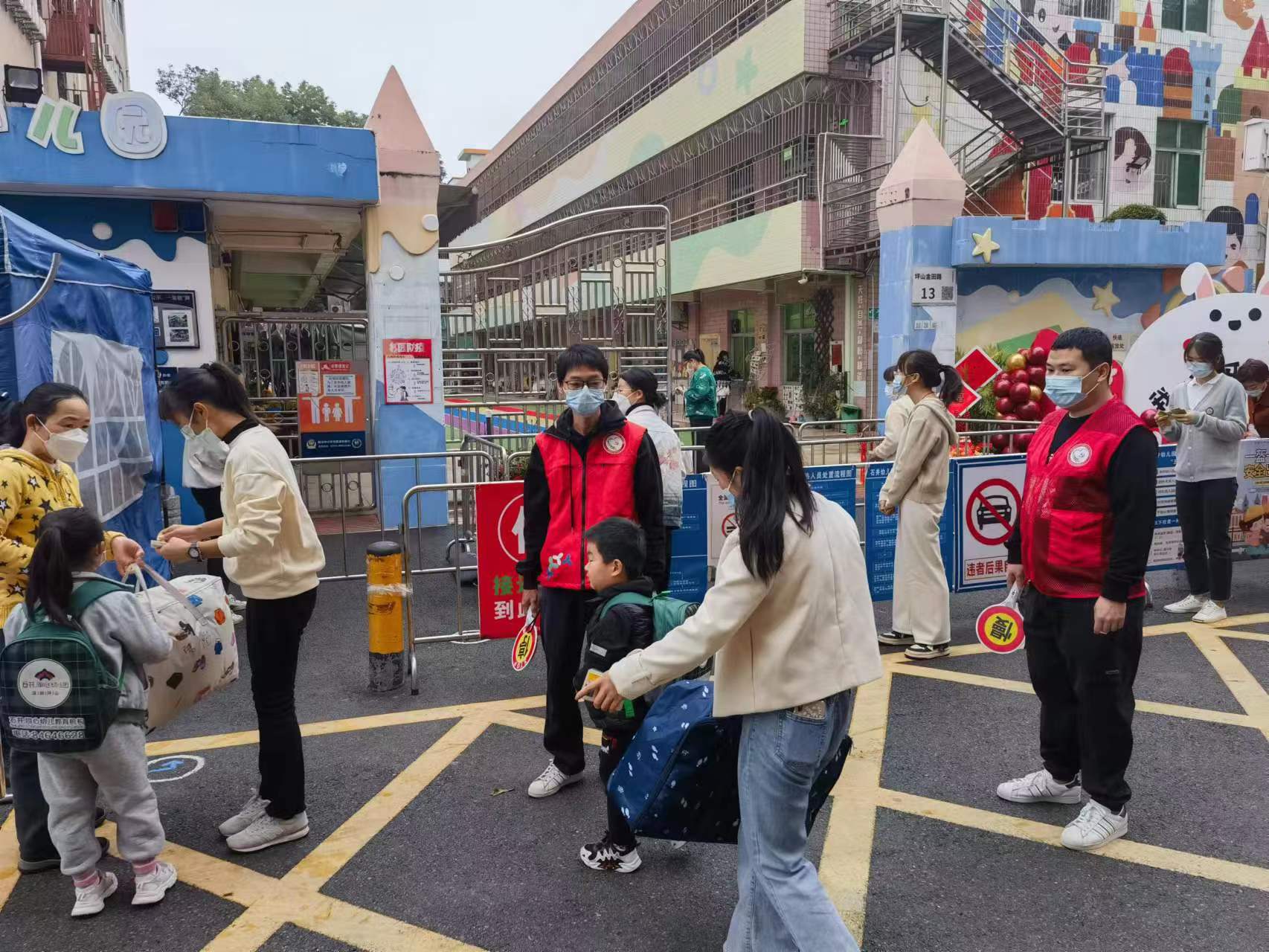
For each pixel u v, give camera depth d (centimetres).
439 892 316
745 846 242
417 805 381
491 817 370
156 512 692
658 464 374
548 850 343
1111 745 335
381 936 292
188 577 364
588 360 360
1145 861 328
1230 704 475
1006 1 1775
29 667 281
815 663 232
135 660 300
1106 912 299
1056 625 343
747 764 239
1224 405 605
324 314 1059
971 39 1652
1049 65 1702
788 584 231
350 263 1380
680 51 2320
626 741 304
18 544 333
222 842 351
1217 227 1484
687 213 2358
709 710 255
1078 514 332
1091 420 332
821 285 2002
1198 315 748
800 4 1742
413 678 512
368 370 995
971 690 506
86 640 282
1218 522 616
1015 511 671
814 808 254
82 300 523
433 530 969
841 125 1822
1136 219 1577
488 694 511
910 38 1658
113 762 298
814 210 1786
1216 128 1988
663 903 309
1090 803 346
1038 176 1872
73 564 287
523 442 1013
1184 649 566
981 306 1428
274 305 1980
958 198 1359
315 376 984
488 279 1011
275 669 334
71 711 281
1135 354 761
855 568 243
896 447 638
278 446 330
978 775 401
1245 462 703
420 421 962
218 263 1108
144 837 306
